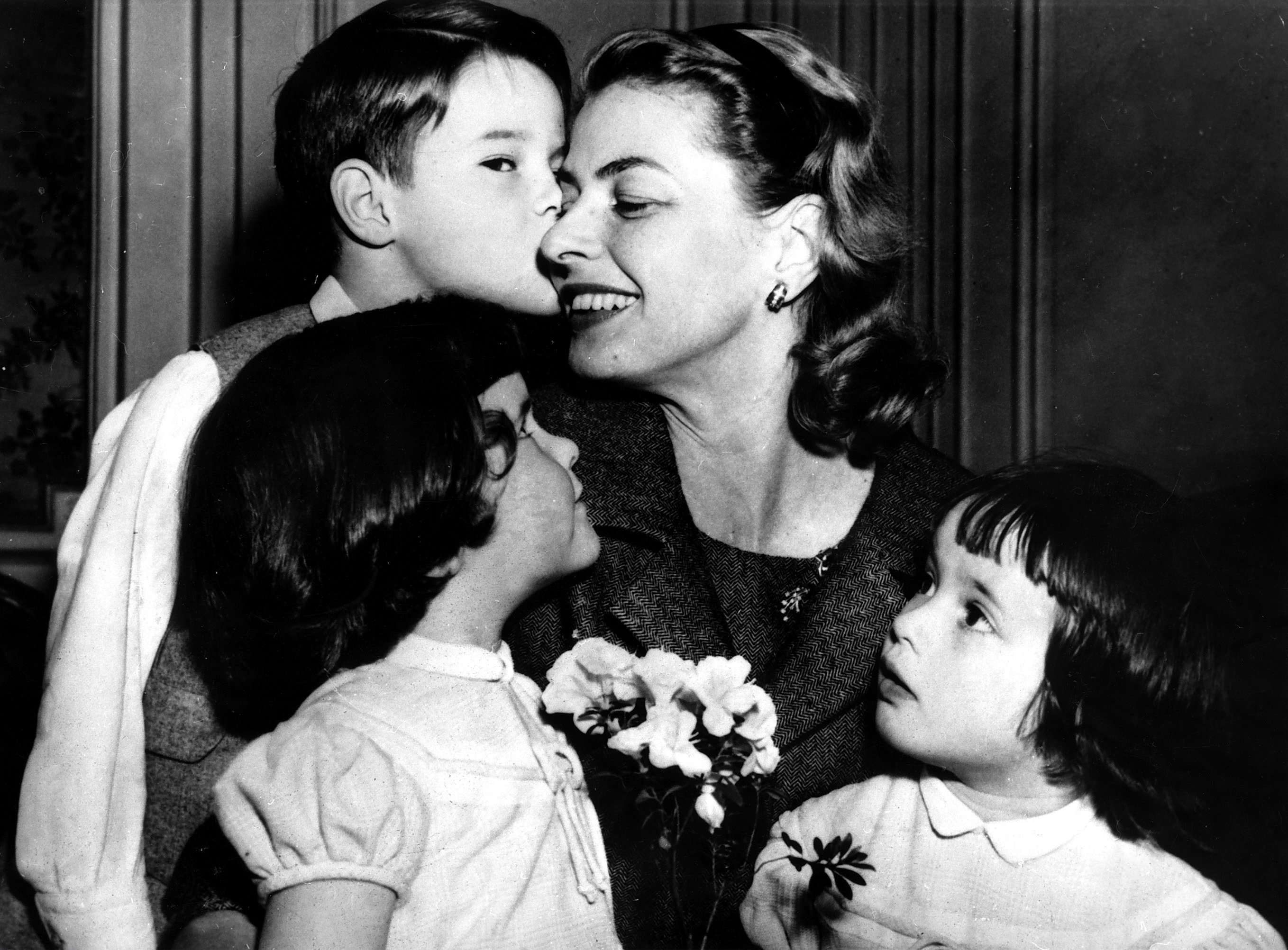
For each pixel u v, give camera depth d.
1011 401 2.43
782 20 2.67
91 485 1.38
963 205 2.53
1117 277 2.29
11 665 1.74
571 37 2.52
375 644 1.23
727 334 1.39
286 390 1.21
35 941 1.28
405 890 1.07
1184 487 2.17
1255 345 2.10
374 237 1.46
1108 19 2.31
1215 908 1.21
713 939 1.36
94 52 2.32
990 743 1.23
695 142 1.36
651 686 1.19
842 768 1.44
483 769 1.17
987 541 1.25
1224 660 1.33
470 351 1.22
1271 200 2.08
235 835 1.07
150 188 2.33
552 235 1.39
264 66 2.37
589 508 1.43
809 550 1.49
